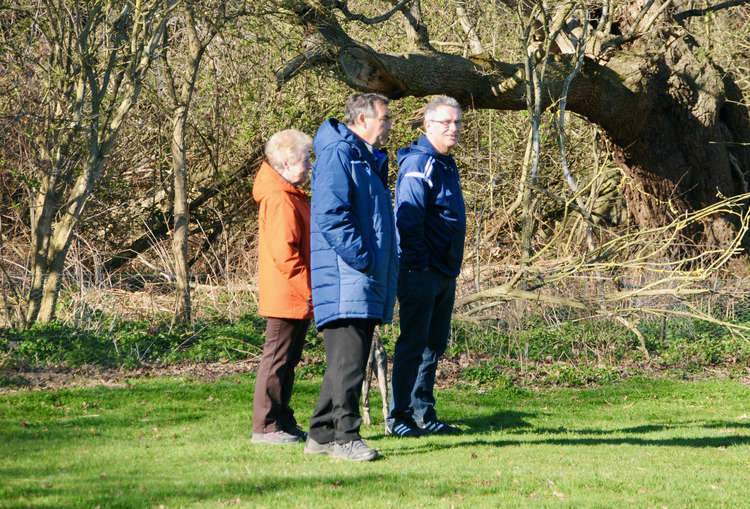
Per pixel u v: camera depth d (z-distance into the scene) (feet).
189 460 43.57
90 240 133.69
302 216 47.88
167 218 140.87
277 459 43.98
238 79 132.87
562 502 36.58
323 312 43.27
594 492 38.96
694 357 98.37
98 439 50.06
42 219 96.73
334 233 42.14
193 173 148.15
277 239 46.75
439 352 55.77
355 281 42.83
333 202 42.39
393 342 95.76
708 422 64.64
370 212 43.62
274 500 35.50
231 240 142.82
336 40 106.63
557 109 123.03
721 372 92.89
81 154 101.91
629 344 102.37
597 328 102.53
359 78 107.24
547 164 148.05
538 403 72.74
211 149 142.41
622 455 48.42
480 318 94.22
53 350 82.23
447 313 55.11
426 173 52.37
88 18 98.32
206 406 63.26
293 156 47.24
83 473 40.14
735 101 137.90
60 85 98.12
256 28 115.03
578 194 93.25
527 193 95.66
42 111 99.09
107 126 102.83
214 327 100.68
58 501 34.19
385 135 45.03
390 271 44.98
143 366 82.23
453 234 53.01
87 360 80.94
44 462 42.57
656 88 132.36
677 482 41.50
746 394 79.20
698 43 146.61
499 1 131.75
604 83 124.88
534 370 88.94
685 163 137.18
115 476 39.37
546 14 111.55
